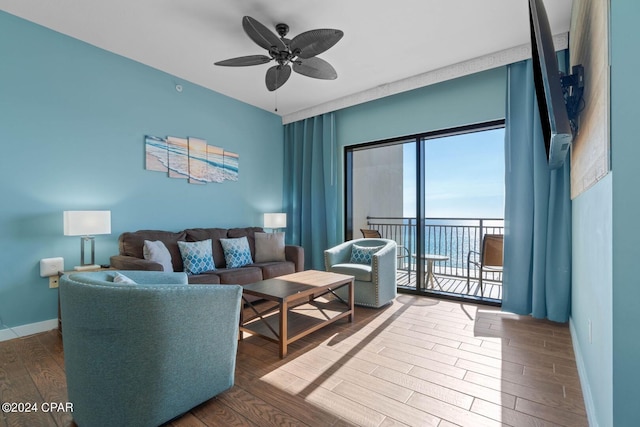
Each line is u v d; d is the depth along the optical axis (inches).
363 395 68.8
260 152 190.1
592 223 58.6
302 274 120.0
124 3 94.5
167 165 141.9
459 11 98.4
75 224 100.7
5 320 99.6
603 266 47.3
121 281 66.6
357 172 203.8
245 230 164.9
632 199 38.3
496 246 141.6
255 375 77.4
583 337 73.5
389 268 135.6
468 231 171.3
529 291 119.6
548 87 55.6
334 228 181.8
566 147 64.4
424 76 141.2
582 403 65.3
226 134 169.3
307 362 84.2
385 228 206.5
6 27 99.0
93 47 118.3
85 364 54.9
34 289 104.7
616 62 39.0
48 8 97.0
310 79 148.3
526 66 119.4
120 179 126.3
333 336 101.8
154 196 137.6
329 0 93.6
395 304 137.4
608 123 39.6
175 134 145.4
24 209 102.9
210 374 64.3
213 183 162.4
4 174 99.1
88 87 117.1
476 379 75.1
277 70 109.2
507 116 123.9
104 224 107.0
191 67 136.6
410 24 105.2
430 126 149.0
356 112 176.2
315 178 188.2
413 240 190.9
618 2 38.9
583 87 62.3
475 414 62.2
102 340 53.9
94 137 118.8
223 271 130.0
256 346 95.0
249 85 155.6
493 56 124.0
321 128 188.2
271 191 197.8
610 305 41.4
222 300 66.0
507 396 68.1
